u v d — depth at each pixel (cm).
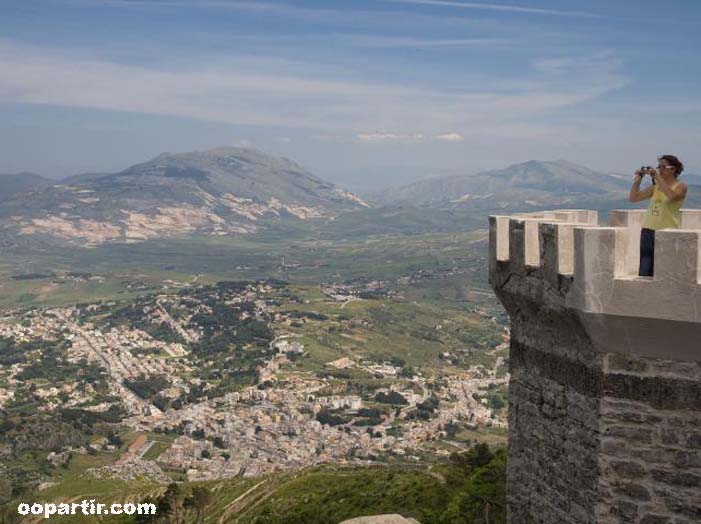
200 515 10256
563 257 1126
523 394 1293
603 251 1043
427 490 6719
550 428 1215
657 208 1166
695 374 1024
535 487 1258
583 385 1128
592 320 1058
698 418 1027
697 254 980
